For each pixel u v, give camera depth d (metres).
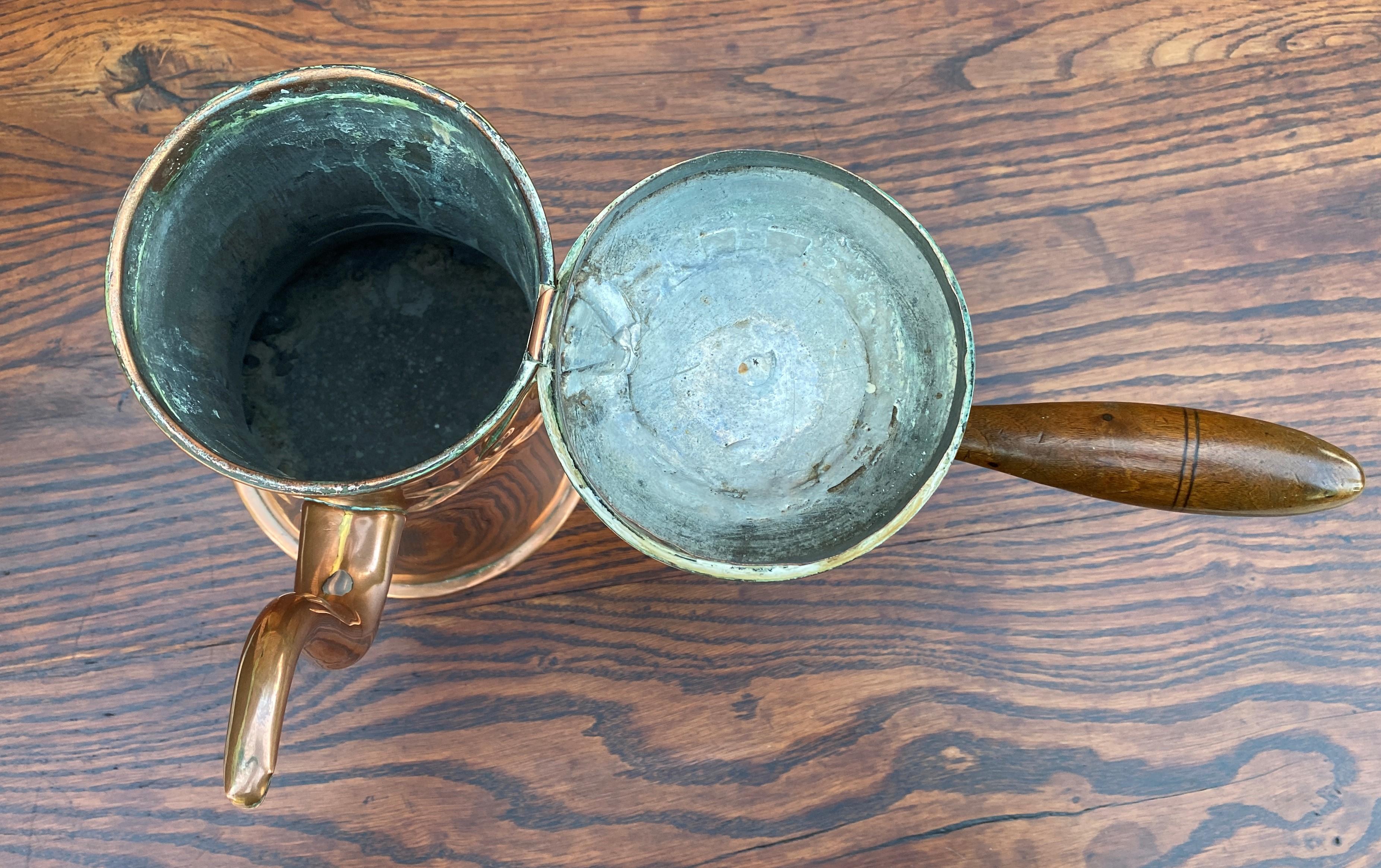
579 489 0.23
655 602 0.40
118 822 0.38
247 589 0.40
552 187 0.42
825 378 0.25
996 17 0.44
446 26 0.43
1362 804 0.39
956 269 0.42
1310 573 0.41
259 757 0.22
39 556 0.39
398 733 0.39
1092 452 0.29
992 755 0.40
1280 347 0.42
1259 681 0.40
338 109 0.26
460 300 0.33
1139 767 0.40
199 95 0.42
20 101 0.42
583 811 0.39
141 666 0.39
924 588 0.41
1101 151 0.43
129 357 0.23
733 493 0.25
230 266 0.29
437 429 0.31
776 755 0.40
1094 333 0.42
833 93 0.43
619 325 0.25
